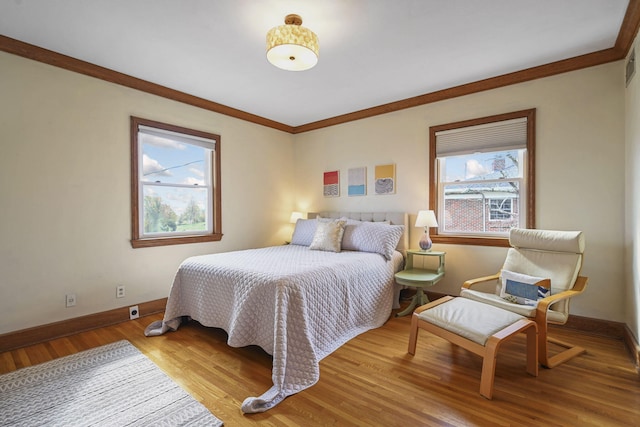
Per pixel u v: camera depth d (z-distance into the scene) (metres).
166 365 2.15
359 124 4.17
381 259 3.17
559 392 1.81
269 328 2.10
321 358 2.24
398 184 3.83
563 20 2.14
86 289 2.79
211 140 3.79
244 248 4.17
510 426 1.53
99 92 2.86
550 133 2.86
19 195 2.45
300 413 1.66
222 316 2.45
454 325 1.96
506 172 3.17
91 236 2.82
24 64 2.46
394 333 2.73
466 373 2.03
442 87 3.32
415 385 1.90
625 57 2.52
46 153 2.57
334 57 2.63
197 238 3.63
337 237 3.44
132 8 1.97
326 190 4.53
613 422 1.56
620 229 2.57
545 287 2.29
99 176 2.86
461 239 3.36
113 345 2.46
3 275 2.38
